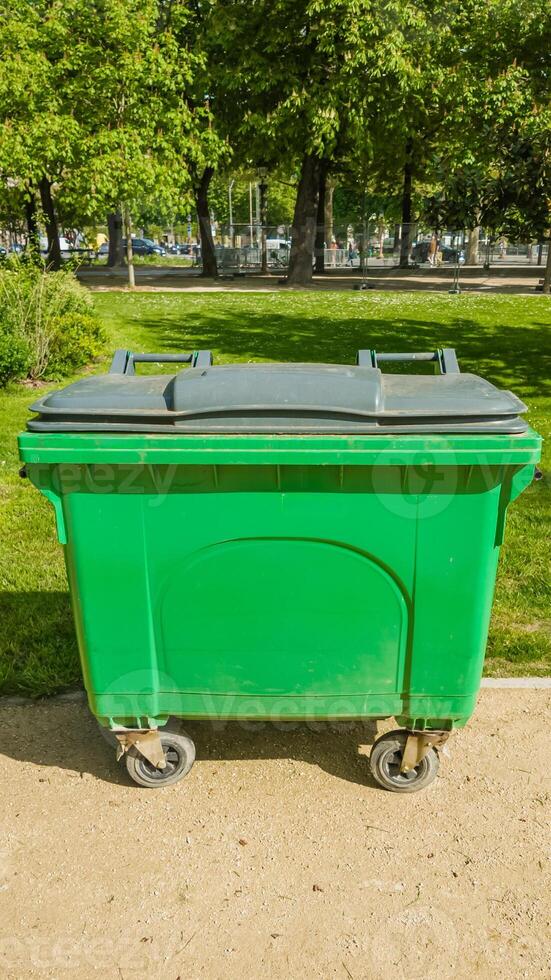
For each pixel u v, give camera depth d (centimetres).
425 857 263
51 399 251
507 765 309
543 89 1912
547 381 1024
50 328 1024
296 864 260
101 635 263
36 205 2306
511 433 238
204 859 262
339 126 2184
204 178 2841
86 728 334
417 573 253
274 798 291
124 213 2273
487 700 351
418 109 2225
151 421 240
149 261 4569
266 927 236
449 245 3203
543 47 1972
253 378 245
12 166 1870
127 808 286
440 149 2322
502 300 2000
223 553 252
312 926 237
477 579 253
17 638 397
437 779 301
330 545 251
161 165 2062
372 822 279
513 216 1450
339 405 239
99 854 264
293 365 272
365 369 264
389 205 4025
